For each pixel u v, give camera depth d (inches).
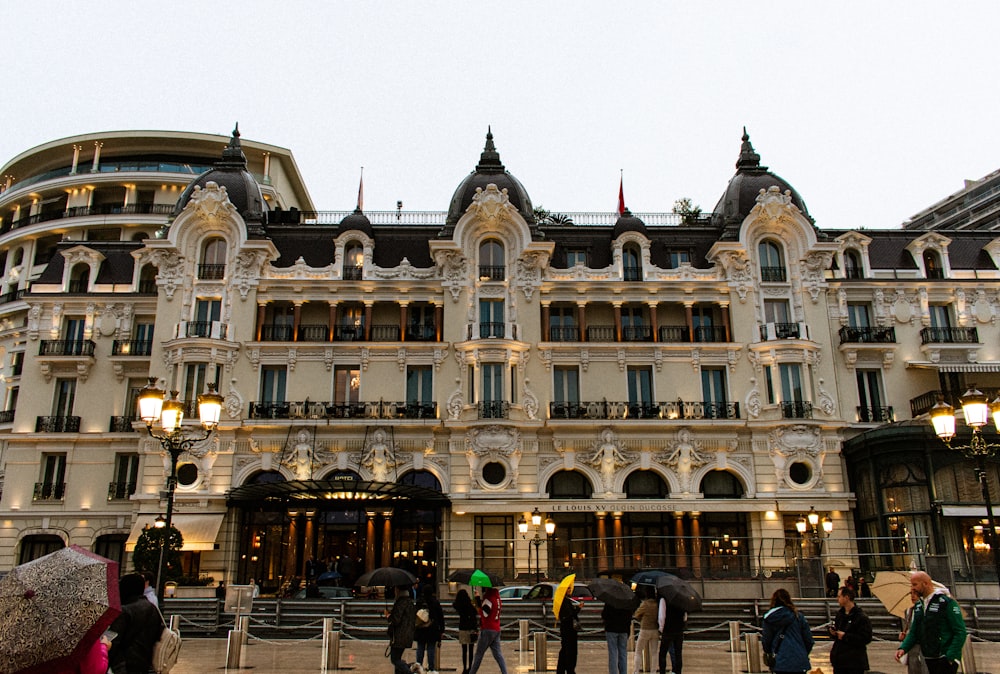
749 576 1409.9
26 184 2669.8
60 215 2559.1
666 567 1408.7
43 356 1883.6
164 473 1712.6
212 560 1667.1
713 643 1080.8
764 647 524.7
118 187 2628.0
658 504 1712.6
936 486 1622.8
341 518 1728.6
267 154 2854.3
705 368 1845.5
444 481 1731.1
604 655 959.0
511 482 1722.4
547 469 1749.5
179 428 858.8
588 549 1635.1
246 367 1788.9
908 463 1646.2
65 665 256.8
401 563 1717.5
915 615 490.9
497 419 1732.3
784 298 1882.4
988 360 1884.8
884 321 1897.1
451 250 1861.5
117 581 281.4
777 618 518.0
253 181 2001.7
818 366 1830.7
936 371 1877.5
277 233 1953.7
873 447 1686.8
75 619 258.5
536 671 801.6
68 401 1911.9
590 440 1766.7
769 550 1475.1
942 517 1608.0
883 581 671.1
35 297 1945.1
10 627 253.4
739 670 818.8
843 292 1900.8
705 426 1770.4
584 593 1232.8
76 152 2687.0
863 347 1849.2
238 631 840.3
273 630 1178.6
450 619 1198.9
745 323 1852.9
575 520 1740.9
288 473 1726.1
